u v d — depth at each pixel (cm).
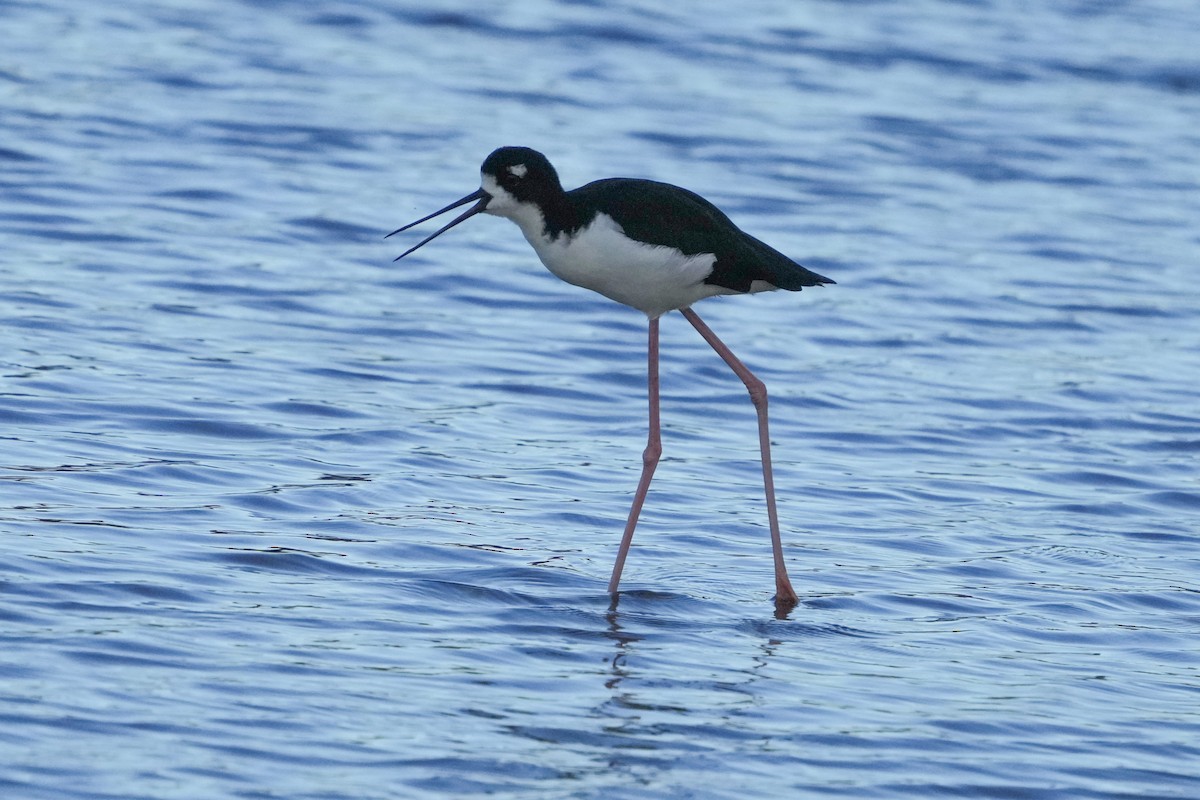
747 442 1435
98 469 1207
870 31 3084
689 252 1036
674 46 2908
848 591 1093
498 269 1902
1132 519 1280
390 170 2175
